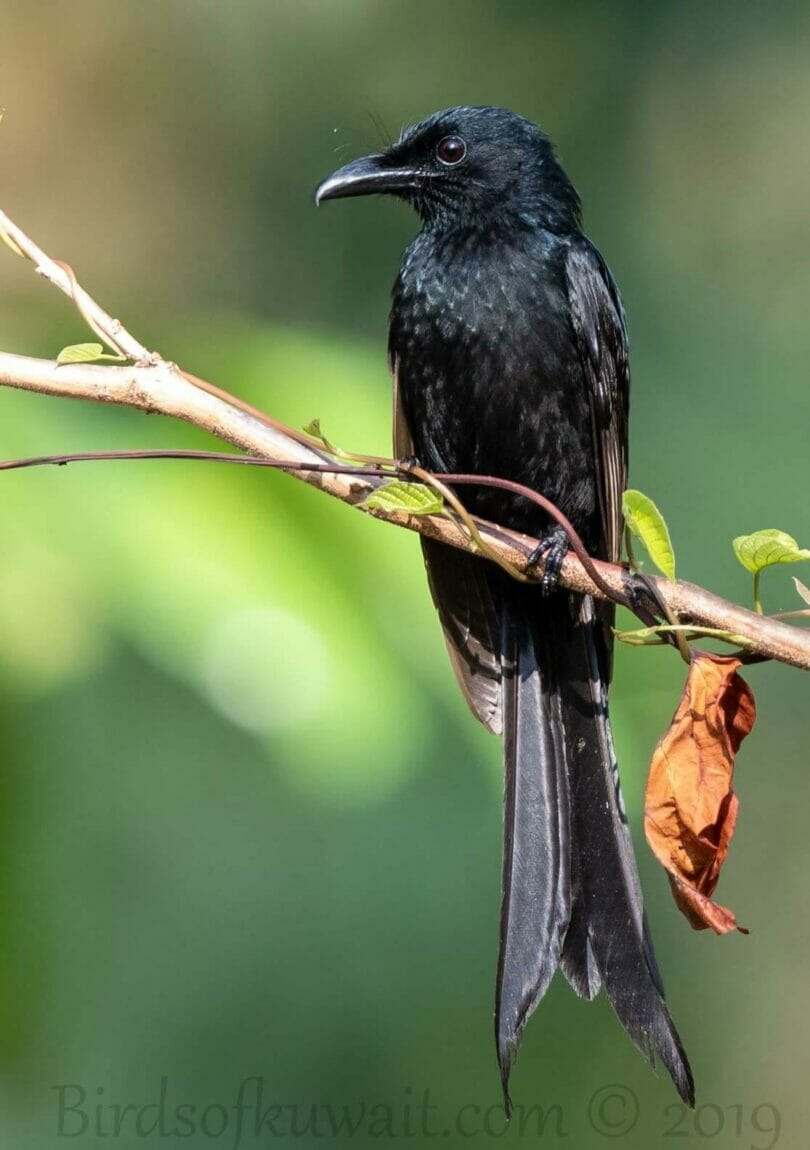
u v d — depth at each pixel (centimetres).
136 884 1052
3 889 590
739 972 1277
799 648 566
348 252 1272
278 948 1085
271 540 578
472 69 1301
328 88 1305
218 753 1041
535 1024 1139
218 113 1305
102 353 566
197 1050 1066
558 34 1302
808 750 1316
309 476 577
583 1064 1141
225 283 1288
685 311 1280
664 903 1278
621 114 1310
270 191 1298
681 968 1272
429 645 623
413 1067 1094
